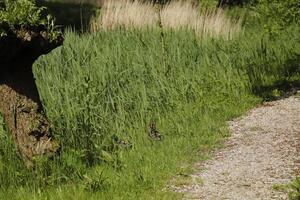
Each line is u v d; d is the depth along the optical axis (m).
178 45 15.53
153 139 10.41
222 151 9.98
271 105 12.88
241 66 15.03
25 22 7.89
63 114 9.98
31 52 8.20
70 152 8.94
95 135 9.97
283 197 7.71
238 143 10.40
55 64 13.05
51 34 8.20
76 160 8.69
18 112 8.41
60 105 10.32
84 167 8.71
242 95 13.54
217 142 10.50
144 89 11.83
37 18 8.02
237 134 10.96
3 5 7.95
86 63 13.12
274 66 15.72
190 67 14.35
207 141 10.49
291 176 8.54
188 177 8.60
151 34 16.62
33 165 8.34
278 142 10.29
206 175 8.74
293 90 13.97
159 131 10.95
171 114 11.82
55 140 8.70
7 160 8.47
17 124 8.43
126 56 14.02
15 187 8.12
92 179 8.03
